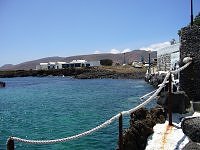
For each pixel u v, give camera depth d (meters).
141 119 19.92
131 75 153.62
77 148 22.86
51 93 77.44
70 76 189.25
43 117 39.53
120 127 14.91
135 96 60.50
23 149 23.45
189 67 25.20
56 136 28.12
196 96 25.11
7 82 142.00
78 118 36.94
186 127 17.36
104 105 48.41
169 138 16.98
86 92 75.69
